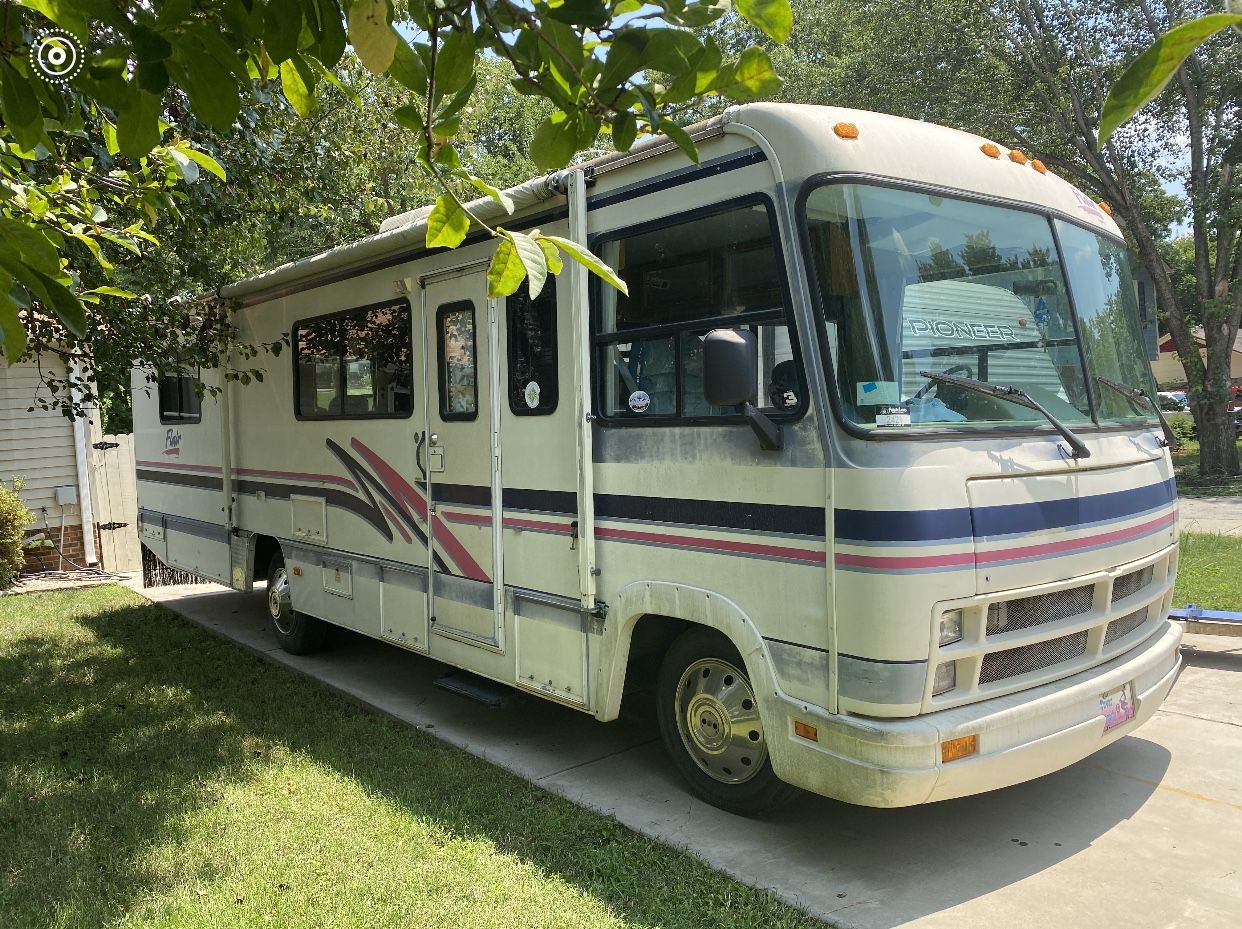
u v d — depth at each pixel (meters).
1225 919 3.21
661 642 4.43
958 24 16.11
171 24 1.85
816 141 3.49
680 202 3.96
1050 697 3.49
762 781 3.89
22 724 5.55
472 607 5.13
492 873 3.57
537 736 5.20
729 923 3.19
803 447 3.46
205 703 5.89
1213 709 5.21
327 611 6.49
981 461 3.43
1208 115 16.56
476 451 5.06
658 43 1.81
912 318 3.53
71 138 4.40
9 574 9.98
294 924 3.24
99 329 6.02
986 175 3.98
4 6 1.97
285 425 6.87
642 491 4.14
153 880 3.60
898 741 3.17
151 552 9.73
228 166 5.98
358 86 7.99
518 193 4.62
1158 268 16.67
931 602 3.22
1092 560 3.72
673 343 4.00
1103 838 3.81
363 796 4.34
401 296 5.60
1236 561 8.68
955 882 3.49
